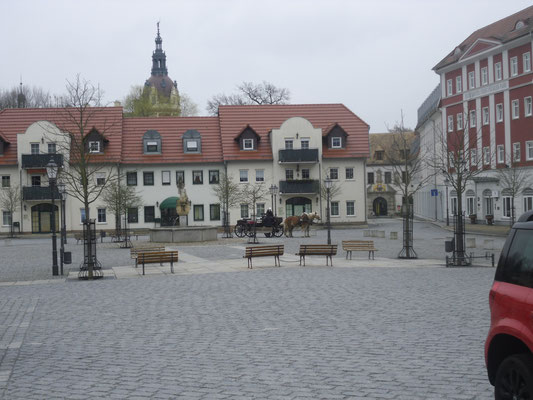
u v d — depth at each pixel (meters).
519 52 54.19
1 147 63.34
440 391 7.50
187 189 66.06
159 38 154.38
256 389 7.81
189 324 12.66
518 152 54.50
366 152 67.81
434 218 76.38
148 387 8.07
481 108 59.62
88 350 10.53
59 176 50.41
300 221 47.56
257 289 18.06
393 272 22.39
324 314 13.41
